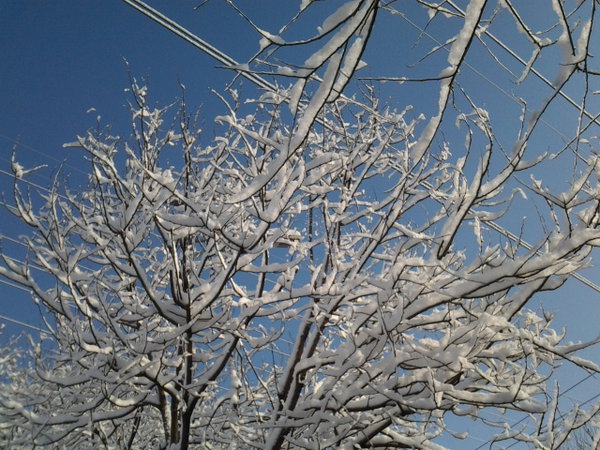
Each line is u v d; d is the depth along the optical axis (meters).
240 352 6.26
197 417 6.47
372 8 2.19
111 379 5.28
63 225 6.13
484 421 5.22
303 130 2.64
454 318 5.42
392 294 5.07
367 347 5.40
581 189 4.36
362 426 5.69
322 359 5.60
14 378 6.97
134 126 5.52
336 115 6.47
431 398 4.98
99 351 5.24
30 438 5.60
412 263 4.94
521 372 4.95
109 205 6.29
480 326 4.78
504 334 5.04
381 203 6.02
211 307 5.78
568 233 4.28
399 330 5.36
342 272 6.09
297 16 2.25
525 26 2.41
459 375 5.18
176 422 6.11
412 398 5.34
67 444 6.39
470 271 4.73
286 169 4.51
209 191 6.05
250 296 6.32
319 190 5.39
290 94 2.49
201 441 6.39
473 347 4.91
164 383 5.52
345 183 6.48
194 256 6.64
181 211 5.68
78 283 5.70
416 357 4.95
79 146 5.06
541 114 2.66
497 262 4.73
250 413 6.84
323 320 6.03
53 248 5.34
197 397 5.52
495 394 4.76
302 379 6.02
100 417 5.68
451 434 5.44
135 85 5.29
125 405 5.66
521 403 5.06
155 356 6.09
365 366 5.30
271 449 5.72
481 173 4.48
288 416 5.66
